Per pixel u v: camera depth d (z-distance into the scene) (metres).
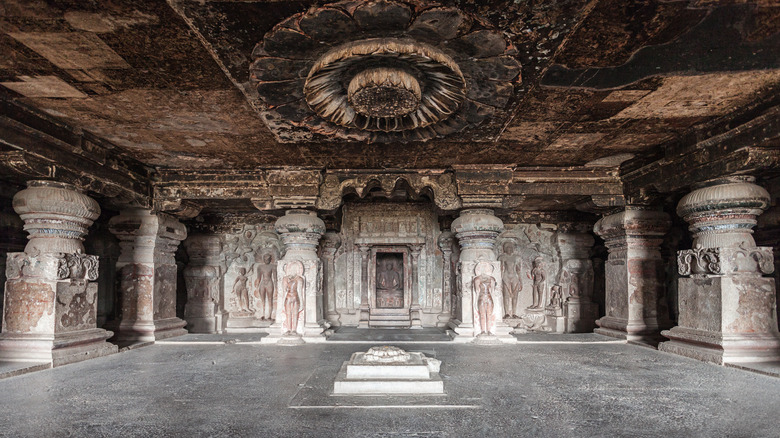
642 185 7.99
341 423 3.73
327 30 3.67
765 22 3.60
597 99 5.18
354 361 5.11
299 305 8.64
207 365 6.27
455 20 3.55
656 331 8.43
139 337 8.48
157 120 5.84
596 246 11.52
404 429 3.59
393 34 3.78
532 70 4.35
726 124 5.81
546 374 5.58
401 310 11.52
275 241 11.68
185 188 8.66
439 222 11.38
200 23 3.54
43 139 5.79
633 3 3.34
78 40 3.84
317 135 6.27
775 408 4.13
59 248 6.45
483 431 3.54
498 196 8.48
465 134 6.30
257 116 5.68
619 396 4.55
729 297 6.18
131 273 8.69
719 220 6.42
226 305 11.43
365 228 11.69
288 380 5.30
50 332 6.23
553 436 3.42
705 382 5.14
